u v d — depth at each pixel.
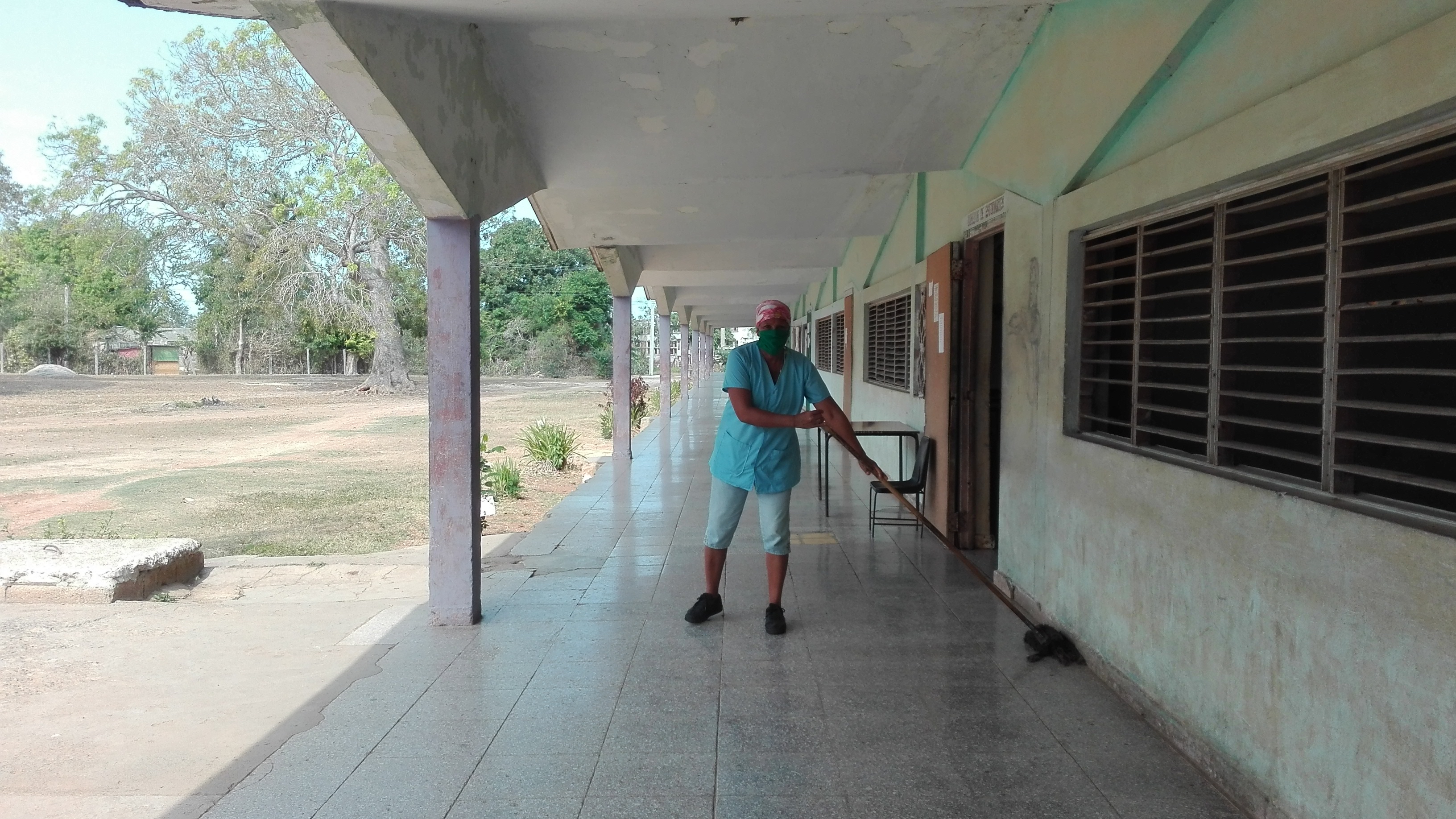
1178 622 3.13
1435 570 1.98
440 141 4.04
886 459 8.88
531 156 5.34
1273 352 2.77
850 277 11.23
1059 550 4.23
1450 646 1.93
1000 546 5.19
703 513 7.90
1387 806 2.12
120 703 3.76
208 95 28.11
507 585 5.48
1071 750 3.15
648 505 8.32
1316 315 2.58
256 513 9.30
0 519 9.14
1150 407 3.38
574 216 7.78
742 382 4.38
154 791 2.99
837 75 4.57
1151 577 3.32
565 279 51.69
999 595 4.32
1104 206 3.62
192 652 4.42
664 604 5.02
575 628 4.63
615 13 3.90
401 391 32.44
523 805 2.86
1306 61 2.50
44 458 14.31
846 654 4.16
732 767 3.08
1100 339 4.01
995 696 3.64
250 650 4.41
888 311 8.91
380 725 3.48
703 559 6.11
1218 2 2.85
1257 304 2.83
